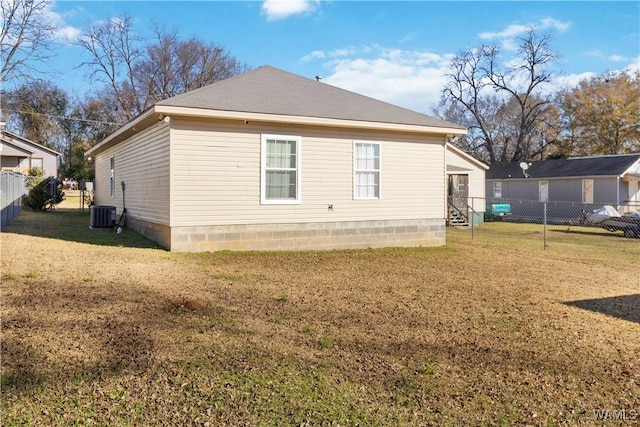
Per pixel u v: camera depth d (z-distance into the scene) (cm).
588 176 2564
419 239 1240
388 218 1195
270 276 756
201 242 988
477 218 2312
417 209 1235
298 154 1078
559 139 4009
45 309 495
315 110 1083
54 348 388
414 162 1227
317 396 322
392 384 346
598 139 3778
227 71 4544
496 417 302
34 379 330
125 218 1446
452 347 431
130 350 392
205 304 554
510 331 485
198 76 4416
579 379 365
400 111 1255
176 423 280
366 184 1168
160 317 489
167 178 981
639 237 1698
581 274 859
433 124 1200
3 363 353
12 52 2850
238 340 429
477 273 843
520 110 4153
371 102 1284
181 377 343
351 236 1151
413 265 920
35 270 680
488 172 3247
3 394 307
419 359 398
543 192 2834
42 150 3675
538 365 392
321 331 468
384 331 475
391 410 307
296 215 1084
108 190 1764
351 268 865
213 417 288
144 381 335
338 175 1130
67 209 2322
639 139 3650
